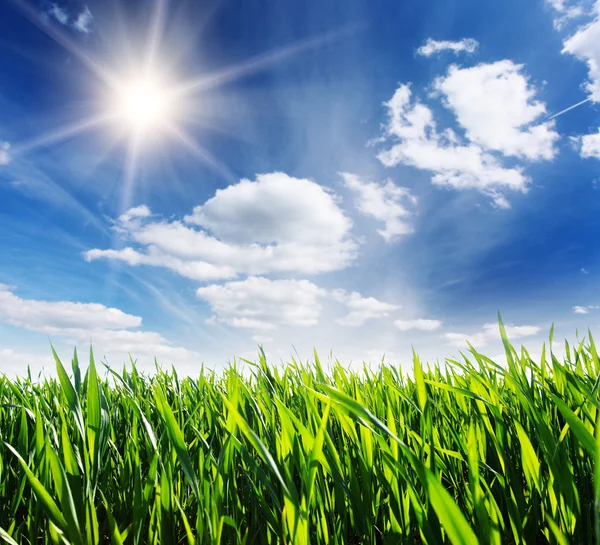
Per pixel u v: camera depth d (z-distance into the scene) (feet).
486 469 1.67
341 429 1.90
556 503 1.28
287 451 1.43
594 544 1.23
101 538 1.70
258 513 1.57
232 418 1.34
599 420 0.83
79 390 2.12
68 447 1.35
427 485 0.83
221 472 1.26
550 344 1.57
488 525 0.91
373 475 1.53
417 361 1.48
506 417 1.84
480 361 2.10
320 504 1.35
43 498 1.15
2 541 1.38
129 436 1.87
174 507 1.54
